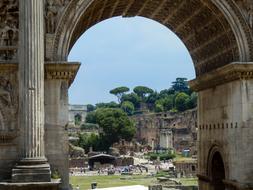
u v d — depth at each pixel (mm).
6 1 21656
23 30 20766
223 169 26875
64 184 21438
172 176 108438
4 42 21625
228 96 24484
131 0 26000
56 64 21406
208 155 27594
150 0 26266
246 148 22875
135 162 145250
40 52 20750
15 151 21359
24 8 20781
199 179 29500
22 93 20625
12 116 21406
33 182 19984
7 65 21344
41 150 20516
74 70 21719
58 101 21688
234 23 23234
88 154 142375
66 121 21719
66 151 21625
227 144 24547
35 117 20469
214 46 26438
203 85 28141
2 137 21250
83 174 117688
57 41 21859
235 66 22766
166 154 153625
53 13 21891
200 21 26250
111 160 138000
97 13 25922
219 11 23422
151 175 110375
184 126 175500
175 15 27906
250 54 23203
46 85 21672
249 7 23281
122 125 156375
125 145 157375
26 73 20594
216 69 24969
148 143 185125
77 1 22125
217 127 26078
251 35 23250
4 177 21188
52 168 21422
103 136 155750
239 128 23141
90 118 198375
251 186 22703
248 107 22969
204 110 28438
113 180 99125
